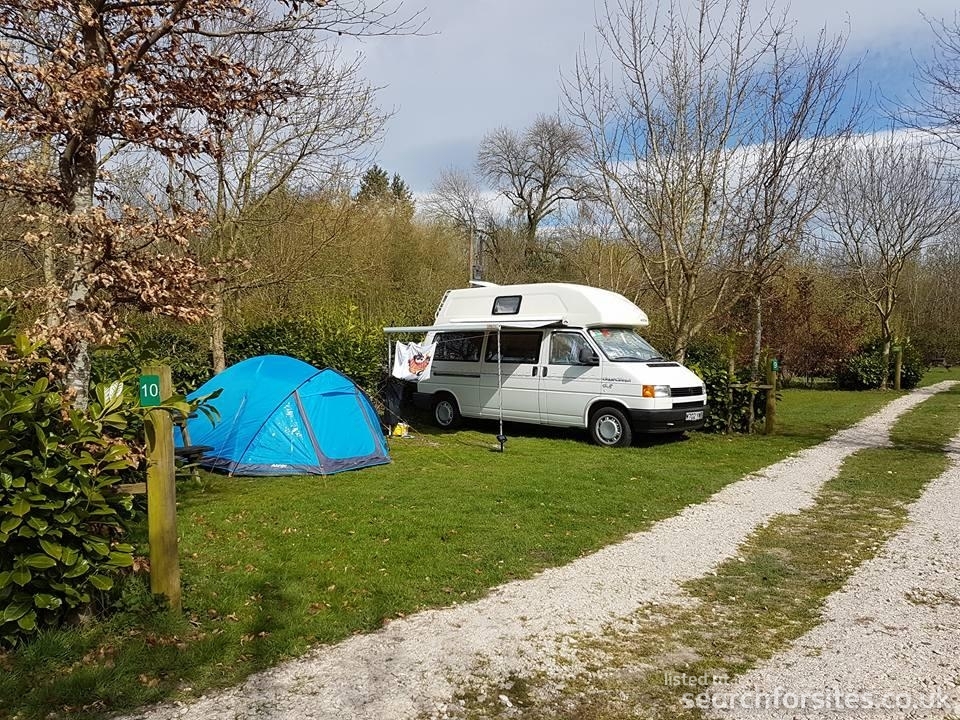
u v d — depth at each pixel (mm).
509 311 12398
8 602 3621
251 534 6121
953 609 4570
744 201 12773
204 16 4758
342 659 3826
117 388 4113
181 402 4109
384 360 14102
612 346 11391
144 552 4969
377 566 5316
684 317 12953
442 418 13234
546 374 11773
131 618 4020
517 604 4684
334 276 13008
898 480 8531
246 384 9391
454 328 11742
